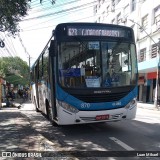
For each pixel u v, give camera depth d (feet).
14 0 35.88
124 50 32.83
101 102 30.83
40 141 27.07
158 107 90.53
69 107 30.37
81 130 35.50
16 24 43.32
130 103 32.19
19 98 148.46
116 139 29.73
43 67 43.16
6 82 111.14
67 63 31.01
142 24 122.62
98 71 31.32
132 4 133.80
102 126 38.11
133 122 42.29
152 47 112.78
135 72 33.09
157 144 27.25
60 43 31.24
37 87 53.98
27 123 39.81
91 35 31.89
